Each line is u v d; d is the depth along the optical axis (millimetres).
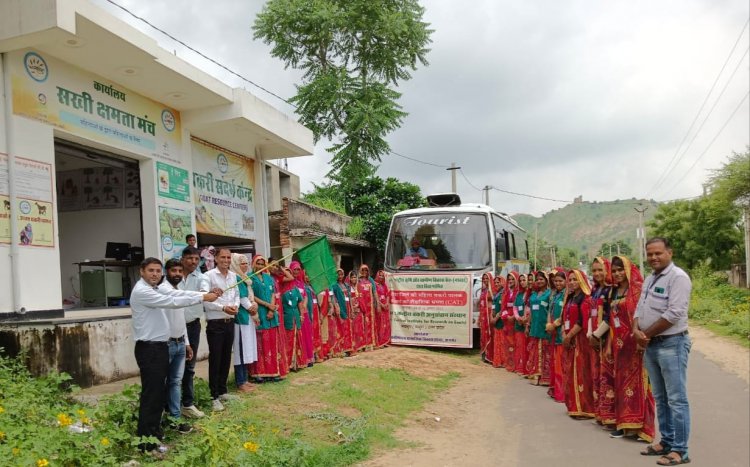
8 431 4453
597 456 5621
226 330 6875
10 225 7348
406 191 23734
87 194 12234
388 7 22906
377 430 6355
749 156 24625
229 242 14016
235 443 4789
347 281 11672
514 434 6469
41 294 7648
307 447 5309
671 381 5430
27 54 7762
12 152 7422
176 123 11008
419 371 9844
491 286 11719
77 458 4246
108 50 8195
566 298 7277
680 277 5422
